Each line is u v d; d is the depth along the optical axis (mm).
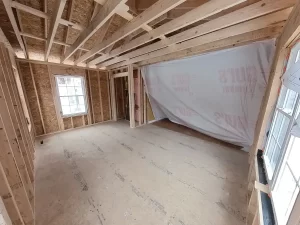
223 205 1506
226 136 3055
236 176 1992
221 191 1708
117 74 4668
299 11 925
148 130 4070
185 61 3006
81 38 2127
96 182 1864
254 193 1212
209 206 1493
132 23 1662
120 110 5566
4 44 2059
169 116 4473
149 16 1433
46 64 3555
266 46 1993
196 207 1479
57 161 2396
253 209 1224
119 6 1224
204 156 2566
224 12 1865
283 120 1233
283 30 1447
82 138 3467
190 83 3146
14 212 939
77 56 3688
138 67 4152
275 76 1461
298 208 620
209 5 1323
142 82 4406
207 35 2057
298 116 810
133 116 4273
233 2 1170
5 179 884
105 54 3092
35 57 3369
